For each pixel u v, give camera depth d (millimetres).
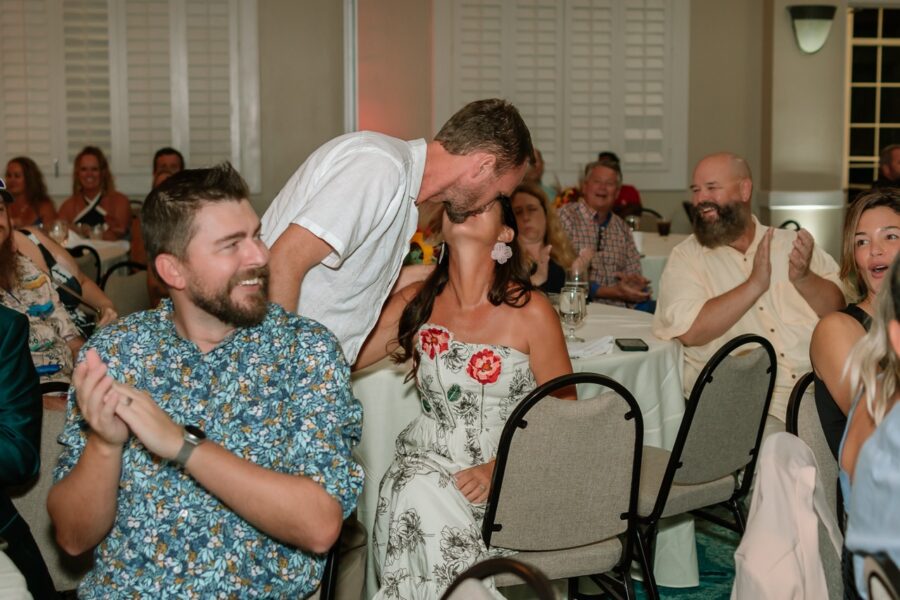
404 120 7781
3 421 1784
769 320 3084
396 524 2143
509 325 2295
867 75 9227
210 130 7680
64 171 7598
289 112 7777
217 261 1488
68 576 2043
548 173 8094
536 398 2035
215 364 1551
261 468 1465
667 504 2475
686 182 8234
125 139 7605
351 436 1625
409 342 2340
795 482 1550
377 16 7586
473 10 7824
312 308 1985
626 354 2877
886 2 8164
